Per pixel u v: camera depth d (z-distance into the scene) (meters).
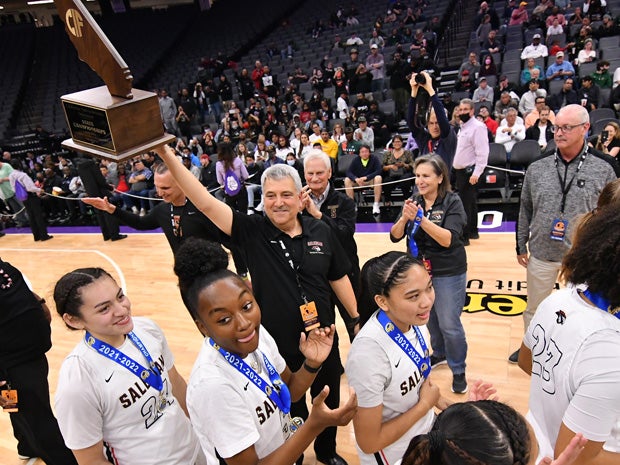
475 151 5.19
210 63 14.16
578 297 1.28
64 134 12.97
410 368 1.60
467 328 3.82
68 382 1.58
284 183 2.07
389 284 1.50
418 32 11.57
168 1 20.86
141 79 14.91
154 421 1.73
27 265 6.88
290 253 2.16
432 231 2.58
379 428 1.54
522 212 2.92
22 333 2.35
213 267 1.43
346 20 14.49
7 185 8.78
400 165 7.25
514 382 3.14
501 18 11.90
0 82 15.70
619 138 4.98
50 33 18.00
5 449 3.05
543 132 6.95
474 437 0.92
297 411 2.32
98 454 1.62
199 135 11.01
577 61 8.88
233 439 1.31
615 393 1.14
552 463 1.06
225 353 1.44
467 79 9.14
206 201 2.01
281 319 2.15
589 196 2.53
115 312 1.62
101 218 7.43
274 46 14.29
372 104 9.07
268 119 10.20
